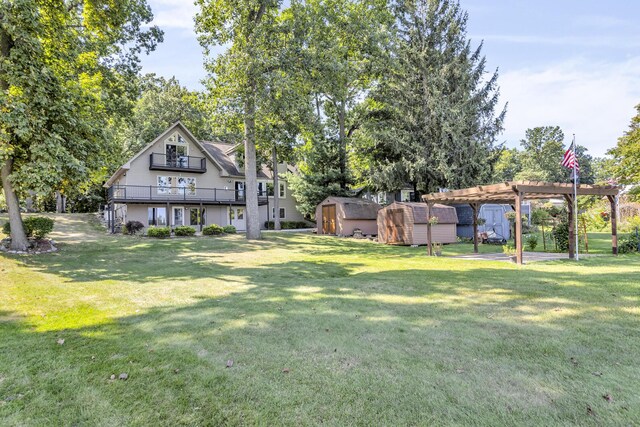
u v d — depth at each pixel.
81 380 3.23
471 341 4.02
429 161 21.77
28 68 10.63
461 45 22.86
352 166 27.84
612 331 4.24
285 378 3.23
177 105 34.62
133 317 5.17
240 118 17.56
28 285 7.38
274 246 16.28
